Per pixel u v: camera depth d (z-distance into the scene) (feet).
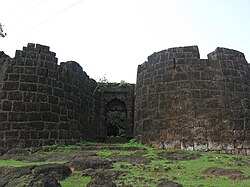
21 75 39.11
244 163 26.89
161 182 17.89
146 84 44.98
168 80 41.81
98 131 59.16
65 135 41.09
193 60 41.75
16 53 39.99
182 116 38.63
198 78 40.50
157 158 29.76
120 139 63.77
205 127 37.63
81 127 47.52
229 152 36.60
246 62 44.75
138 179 19.27
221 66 41.81
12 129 36.45
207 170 22.61
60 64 45.65
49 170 20.08
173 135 38.29
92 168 22.85
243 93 41.39
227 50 43.50
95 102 58.75
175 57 42.65
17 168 21.15
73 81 46.34
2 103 37.09
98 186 16.93
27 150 34.35
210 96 39.47
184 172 22.25
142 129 42.83
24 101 38.09
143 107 44.06
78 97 47.67
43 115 38.93
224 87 40.45
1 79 38.73
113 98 63.05
